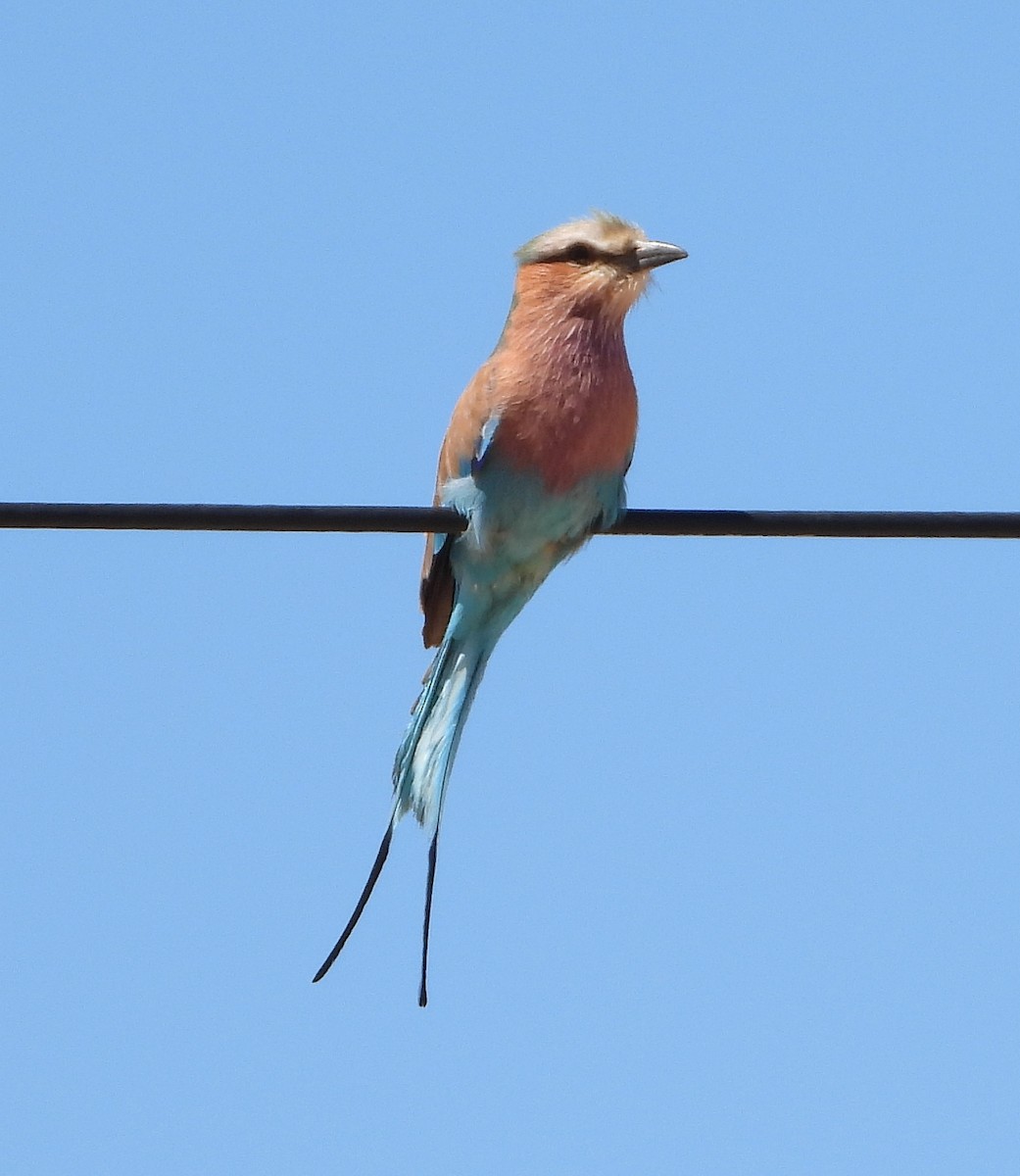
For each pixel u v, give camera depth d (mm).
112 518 9758
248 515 9914
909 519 10641
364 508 10109
